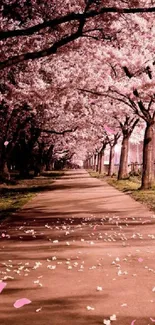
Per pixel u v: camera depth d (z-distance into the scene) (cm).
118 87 1969
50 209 1450
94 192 2142
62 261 710
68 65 2069
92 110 2703
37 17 1284
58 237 931
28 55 1002
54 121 3341
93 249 803
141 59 1834
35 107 2772
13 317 449
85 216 1259
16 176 4203
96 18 1276
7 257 745
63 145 6231
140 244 844
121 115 2764
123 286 562
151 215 1252
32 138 3756
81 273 633
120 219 1184
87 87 2069
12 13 1227
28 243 870
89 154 9369
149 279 595
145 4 1141
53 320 439
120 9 961
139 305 484
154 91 1872
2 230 1033
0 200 1825
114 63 1911
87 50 1788
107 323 425
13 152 4347
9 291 544
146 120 2120
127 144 3161
